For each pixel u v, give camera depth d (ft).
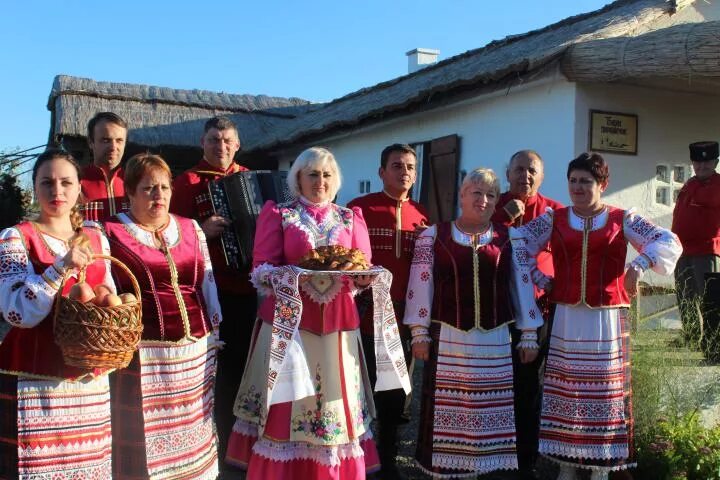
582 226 12.85
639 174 21.88
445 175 27.09
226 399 14.19
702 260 18.60
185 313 10.71
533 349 12.71
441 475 12.29
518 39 28.32
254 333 11.88
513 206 14.28
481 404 12.30
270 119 46.83
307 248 11.44
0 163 43.60
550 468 14.84
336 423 11.10
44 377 9.28
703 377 14.73
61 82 42.29
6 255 9.32
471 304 12.43
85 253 9.12
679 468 13.29
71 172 9.89
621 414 12.62
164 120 42.55
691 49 16.89
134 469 10.27
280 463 11.12
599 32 20.62
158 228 11.00
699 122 23.00
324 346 11.28
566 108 21.21
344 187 35.40
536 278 13.44
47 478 9.17
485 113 25.04
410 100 26.50
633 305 16.08
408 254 14.23
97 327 8.72
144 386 10.30
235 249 13.30
